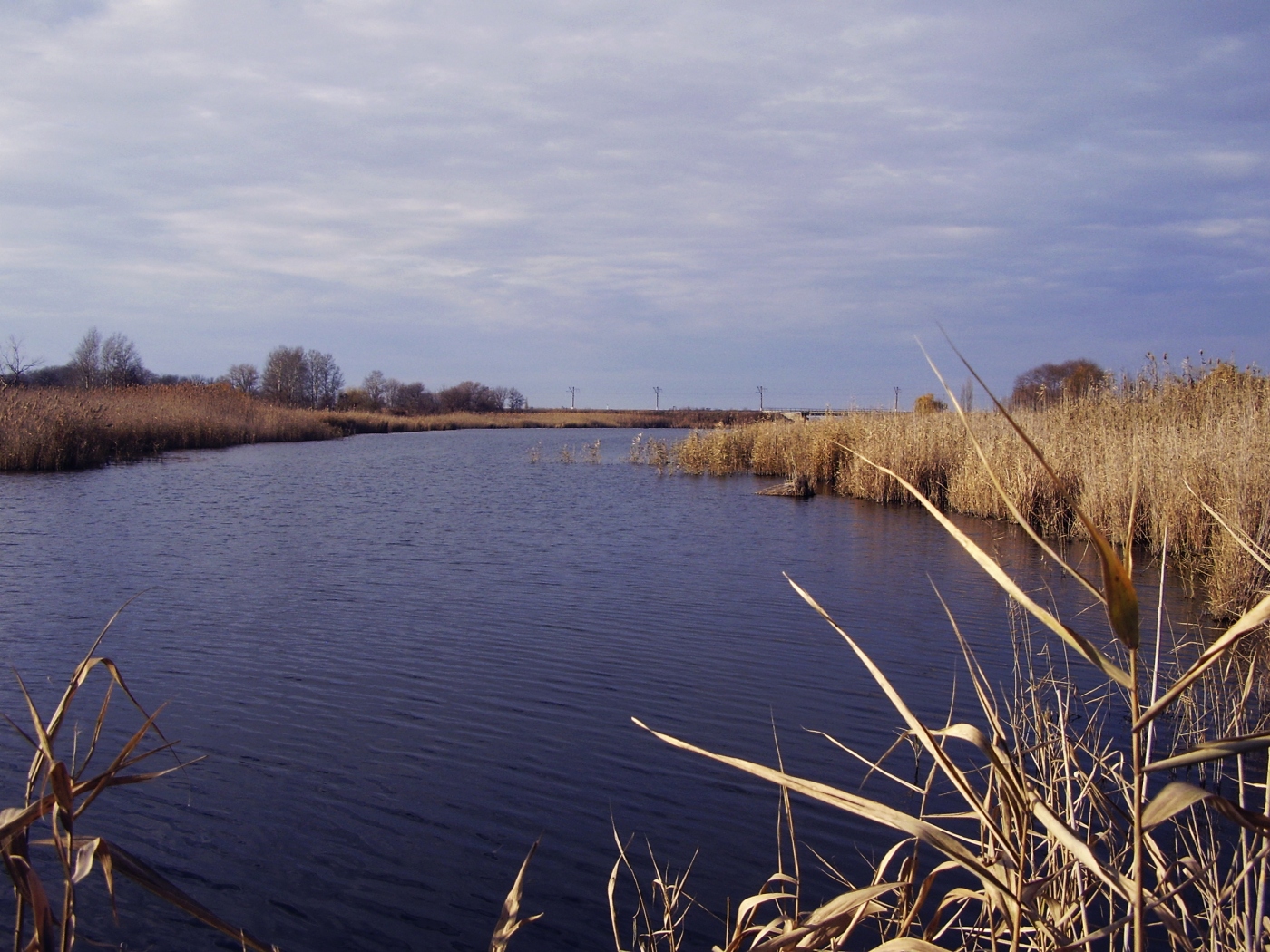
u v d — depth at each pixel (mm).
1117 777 3406
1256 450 11094
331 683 7383
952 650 8242
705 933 4070
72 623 9109
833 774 5691
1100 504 13383
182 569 11992
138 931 4102
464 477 27406
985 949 3248
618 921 4188
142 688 7223
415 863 4699
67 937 1811
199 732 6359
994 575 1523
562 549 13875
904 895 2795
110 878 1861
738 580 11453
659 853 4789
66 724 6426
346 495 21766
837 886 4422
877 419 22938
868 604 10109
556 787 5543
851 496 21750
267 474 27406
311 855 4766
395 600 10266
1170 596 9969
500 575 11797
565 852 4809
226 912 4258
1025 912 2219
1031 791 1962
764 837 4945
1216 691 6359
